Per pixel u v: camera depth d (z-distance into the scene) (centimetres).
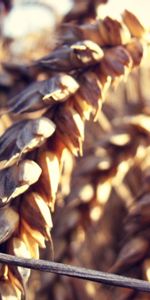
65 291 17
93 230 20
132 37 14
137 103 23
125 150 17
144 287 11
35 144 12
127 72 14
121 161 17
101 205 17
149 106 21
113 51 14
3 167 12
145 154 18
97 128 22
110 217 20
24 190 12
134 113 23
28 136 12
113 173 17
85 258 19
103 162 17
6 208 12
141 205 14
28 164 12
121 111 24
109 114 25
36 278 18
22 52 26
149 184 15
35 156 13
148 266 14
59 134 13
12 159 12
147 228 14
